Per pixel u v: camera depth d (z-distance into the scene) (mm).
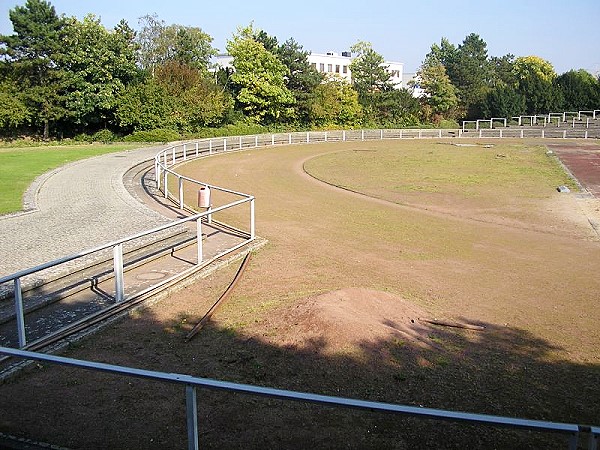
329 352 7195
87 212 15953
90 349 7402
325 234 15594
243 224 16641
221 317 8742
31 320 8180
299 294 10000
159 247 12391
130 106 43938
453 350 7738
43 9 41531
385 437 5363
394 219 18062
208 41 60969
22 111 40375
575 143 48938
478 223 17750
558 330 8836
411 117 70812
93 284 9891
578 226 17438
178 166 29844
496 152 41094
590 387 6785
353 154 39375
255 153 38375
